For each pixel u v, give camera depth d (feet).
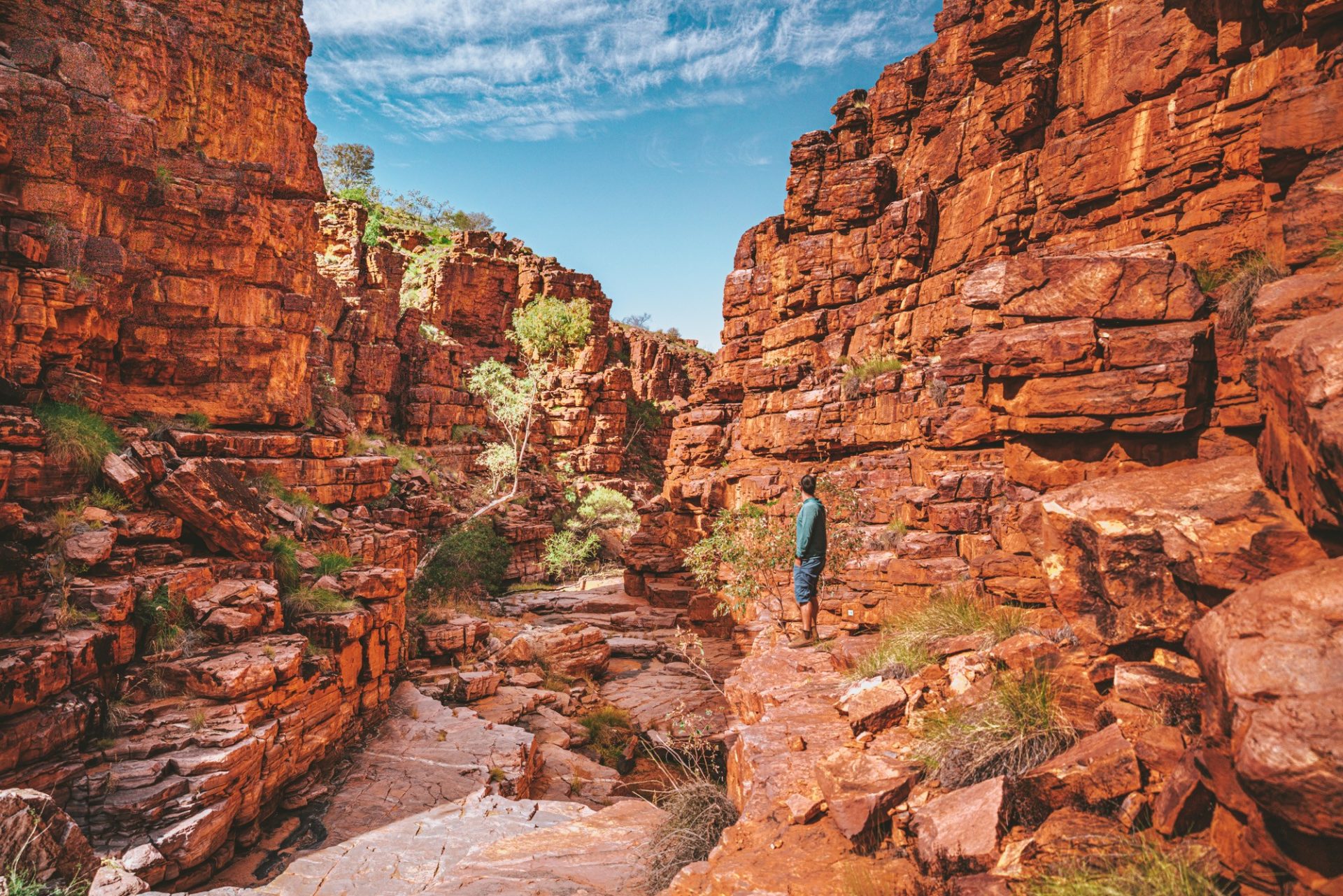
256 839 31.71
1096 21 47.26
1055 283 18.71
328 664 40.29
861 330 68.23
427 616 65.77
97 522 35.83
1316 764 6.41
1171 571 11.35
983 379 20.22
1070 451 18.88
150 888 25.29
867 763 14.64
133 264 49.21
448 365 136.05
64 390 42.88
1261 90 36.22
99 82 46.26
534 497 142.41
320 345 101.81
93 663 30.50
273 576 43.91
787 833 13.84
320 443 60.54
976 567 20.72
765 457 68.90
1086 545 12.63
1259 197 36.65
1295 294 12.12
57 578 32.40
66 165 43.65
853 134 73.05
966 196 59.36
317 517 54.95
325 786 36.78
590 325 177.06
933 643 19.98
